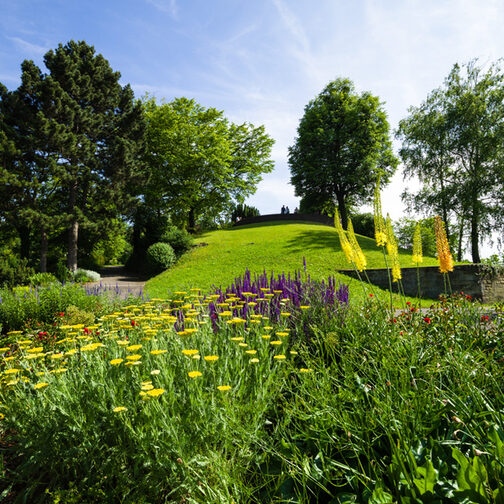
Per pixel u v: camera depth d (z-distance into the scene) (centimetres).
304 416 205
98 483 186
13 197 2038
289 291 459
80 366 281
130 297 902
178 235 2606
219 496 160
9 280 1571
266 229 2903
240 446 196
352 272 1484
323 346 320
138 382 228
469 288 1284
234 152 3662
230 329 334
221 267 1834
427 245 2708
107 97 2459
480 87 2397
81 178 2244
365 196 3622
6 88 2089
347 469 172
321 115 3488
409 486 135
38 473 214
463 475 127
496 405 190
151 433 185
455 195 2364
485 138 2244
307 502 156
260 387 232
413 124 2575
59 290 809
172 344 294
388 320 346
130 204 2464
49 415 213
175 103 3111
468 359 244
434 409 186
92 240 2956
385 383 219
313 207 3819
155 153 3122
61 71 2147
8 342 507
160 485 180
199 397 204
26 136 1978
